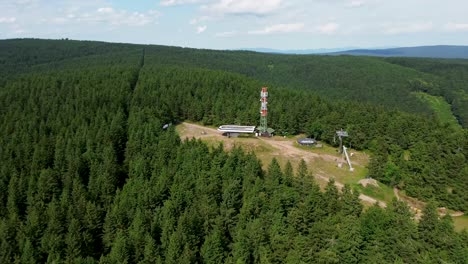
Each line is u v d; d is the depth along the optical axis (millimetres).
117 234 72312
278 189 89562
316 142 139750
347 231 70812
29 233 75250
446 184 112188
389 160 122188
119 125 129625
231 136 143375
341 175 117000
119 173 107625
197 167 99188
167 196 89688
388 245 70562
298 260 65625
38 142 121125
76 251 71875
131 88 186375
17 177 101062
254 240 71812
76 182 94812
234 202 85188
